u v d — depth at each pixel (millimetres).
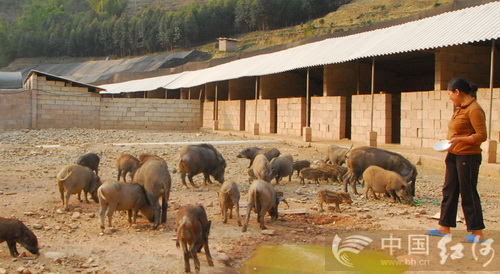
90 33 120000
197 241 6391
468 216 7383
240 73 30984
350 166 12266
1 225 6578
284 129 28812
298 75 33219
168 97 47531
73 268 6410
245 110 33625
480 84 20359
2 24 141125
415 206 10703
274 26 105375
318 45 27531
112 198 8219
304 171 13516
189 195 11594
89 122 35156
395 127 25344
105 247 7355
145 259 6832
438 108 18719
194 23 107625
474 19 17703
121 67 72812
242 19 106875
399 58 25234
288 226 8938
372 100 20266
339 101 23953
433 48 18156
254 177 12938
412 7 80312
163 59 67125
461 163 7250
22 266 6371
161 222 8922
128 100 36531
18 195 10992
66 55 123062
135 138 27281
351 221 9266
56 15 143750
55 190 11750
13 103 31844
